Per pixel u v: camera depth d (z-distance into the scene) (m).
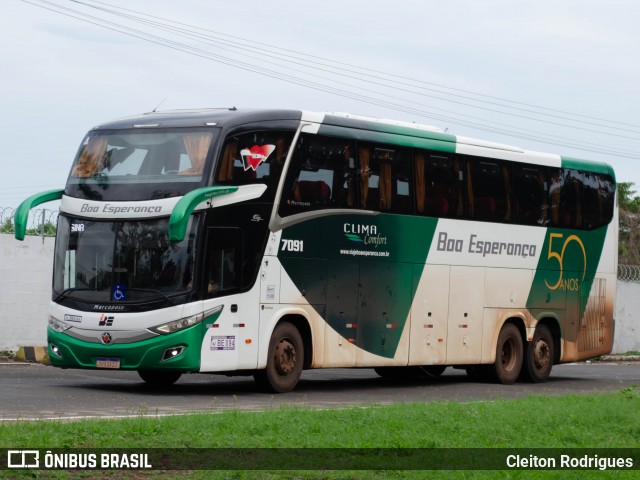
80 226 19.84
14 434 11.71
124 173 19.78
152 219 19.25
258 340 19.66
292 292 20.22
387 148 22.14
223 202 19.20
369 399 19.78
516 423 14.60
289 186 20.14
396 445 12.44
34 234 27.33
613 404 16.78
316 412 14.61
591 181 27.36
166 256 19.08
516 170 25.30
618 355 39.69
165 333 18.86
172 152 19.50
